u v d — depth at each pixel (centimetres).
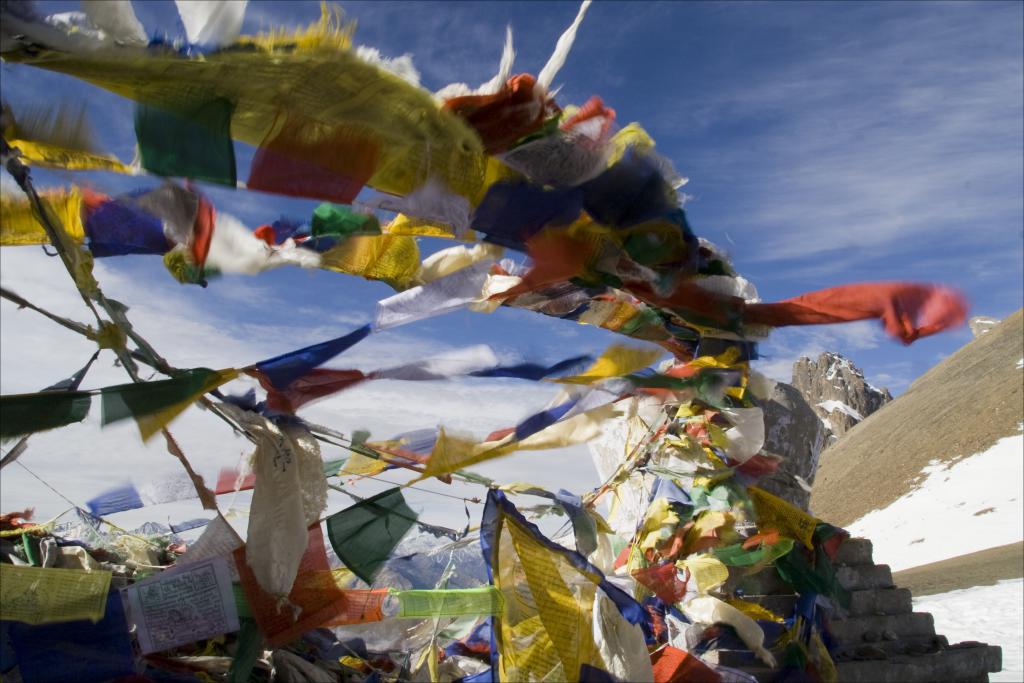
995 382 9994
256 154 265
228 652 417
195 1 240
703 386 418
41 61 234
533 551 417
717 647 569
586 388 405
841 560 737
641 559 577
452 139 283
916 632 720
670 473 569
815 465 722
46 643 317
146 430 290
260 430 332
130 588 328
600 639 434
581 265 356
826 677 582
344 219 341
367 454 386
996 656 718
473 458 377
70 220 311
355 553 361
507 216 320
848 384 17562
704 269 384
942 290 363
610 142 317
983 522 6556
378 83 260
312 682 415
